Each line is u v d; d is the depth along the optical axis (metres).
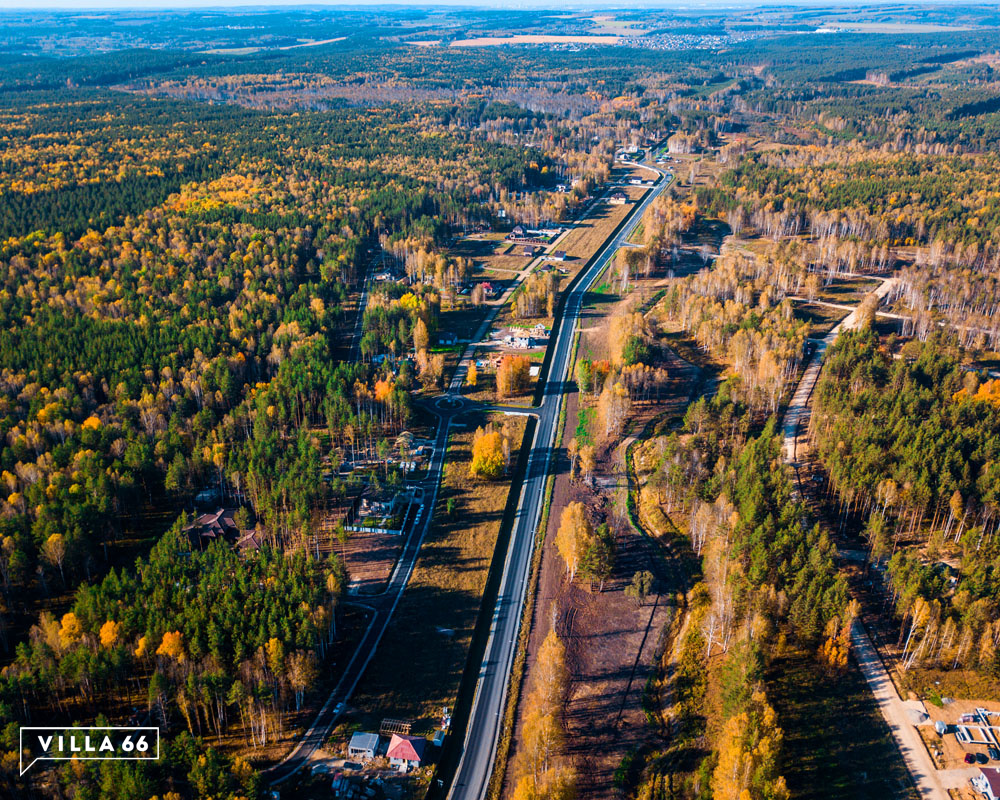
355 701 131.88
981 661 132.88
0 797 112.25
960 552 163.12
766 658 134.75
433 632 147.12
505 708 132.25
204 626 134.00
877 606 149.25
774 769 112.75
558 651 130.00
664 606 154.38
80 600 141.62
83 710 129.00
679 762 121.19
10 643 143.38
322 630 137.88
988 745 121.12
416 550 169.12
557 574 164.12
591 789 117.12
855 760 119.19
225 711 128.88
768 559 147.00
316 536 169.25
